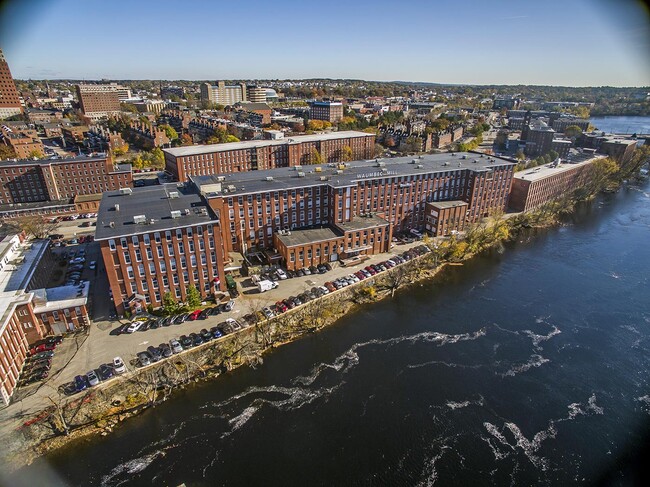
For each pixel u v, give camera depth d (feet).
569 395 243.19
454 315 320.09
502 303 337.11
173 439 211.20
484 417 227.61
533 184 533.55
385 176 419.33
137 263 284.20
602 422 224.53
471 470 197.57
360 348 281.33
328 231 388.16
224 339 270.46
